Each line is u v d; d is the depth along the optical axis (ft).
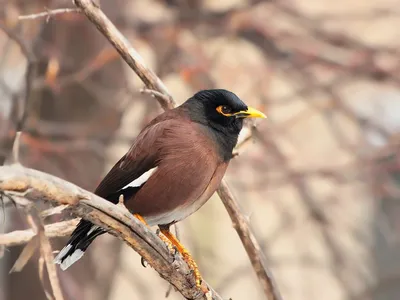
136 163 26.11
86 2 26.78
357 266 50.65
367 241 55.21
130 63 27.58
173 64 42.68
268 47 48.60
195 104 27.27
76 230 24.32
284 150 48.08
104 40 44.98
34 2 41.34
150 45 45.03
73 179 44.21
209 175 26.35
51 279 20.62
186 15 45.47
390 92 56.13
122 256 51.39
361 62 46.78
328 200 50.31
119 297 58.85
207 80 44.24
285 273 61.67
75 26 44.50
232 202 28.71
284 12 50.65
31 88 31.76
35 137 40.27
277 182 45.19
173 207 26.25
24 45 31.65
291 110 58.54
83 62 44.65
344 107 47.50
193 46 44.62
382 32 61.16
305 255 52.80
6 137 36.68
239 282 63.93
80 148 42.47
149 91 27.66
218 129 27.02
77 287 41.98
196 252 47.78
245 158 44.29
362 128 47.85
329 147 58.59
